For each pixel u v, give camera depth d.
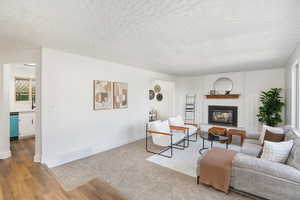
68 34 2.19
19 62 2.89
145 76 5.07
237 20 1.77
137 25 1.91
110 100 3.94
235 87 5.45
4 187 2.02
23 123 4.45
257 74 5.03
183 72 5.60
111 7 1.50
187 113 6.61
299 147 1.84
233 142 4.46
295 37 2.26
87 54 3.23
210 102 6.02
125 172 2.71
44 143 2.79
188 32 2.11
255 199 1.95
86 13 1.62
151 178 2.51
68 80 3.11
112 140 4.01
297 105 3.19
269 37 2.27
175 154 3.56
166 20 1.77
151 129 3.93
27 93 4.87
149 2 1.42
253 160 1.95
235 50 2.91
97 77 3.64
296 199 1.61
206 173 2.19
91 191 2.06
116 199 1.91
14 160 2.89
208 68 4.77
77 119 3.27
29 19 1.75
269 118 4.22
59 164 2.98
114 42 2.50
